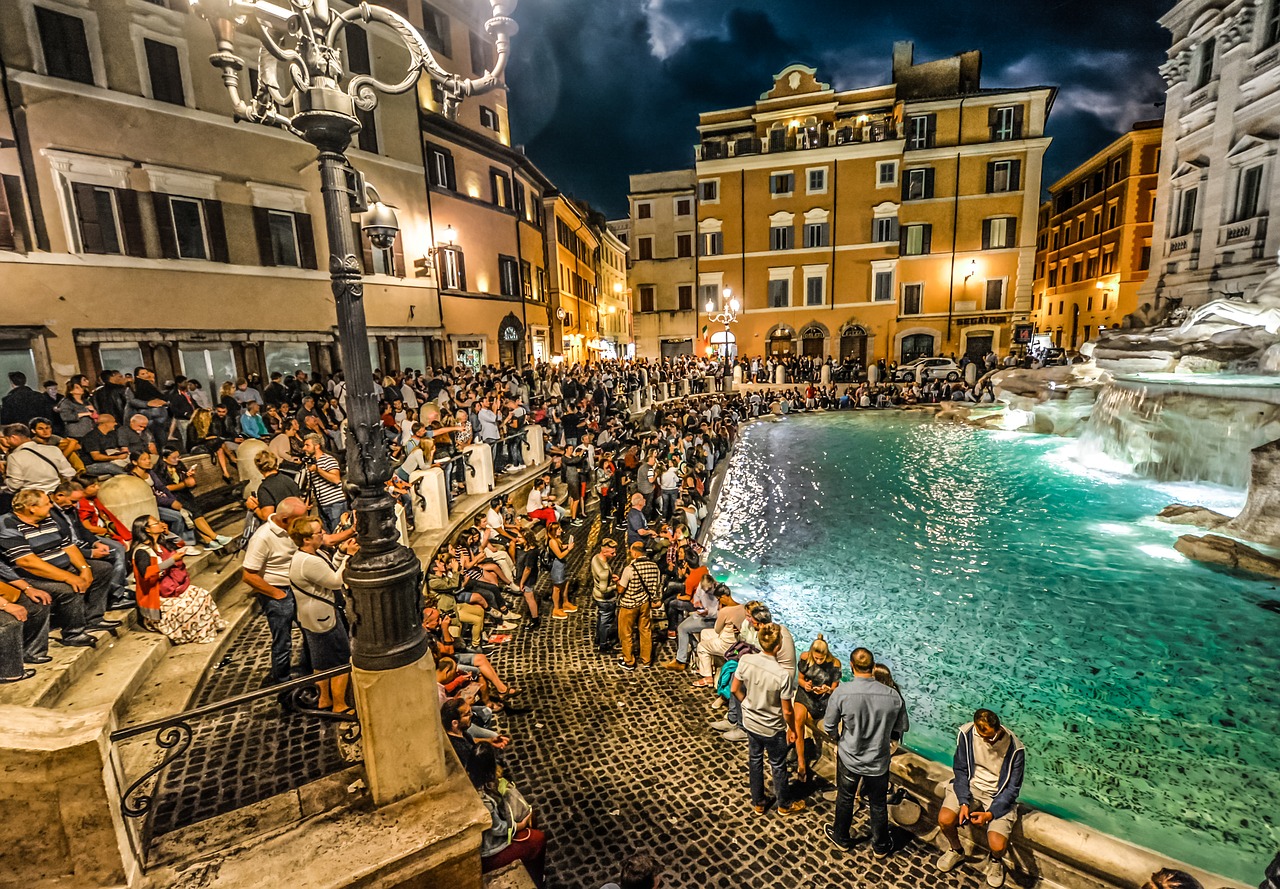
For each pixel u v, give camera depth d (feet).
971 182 116.06
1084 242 132.05
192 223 53.93
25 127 44.21
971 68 119.65
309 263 62.54
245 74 56.49
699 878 14.01
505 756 18.16
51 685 15.21
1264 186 64.80
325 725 15.92
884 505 47.60
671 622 26.25
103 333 48.14
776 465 62.44
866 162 117.60
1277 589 29.40
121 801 10.38
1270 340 53.26
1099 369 69.26
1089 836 13.61
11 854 9.58
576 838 15.12
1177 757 18.70
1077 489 48.29
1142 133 111.24
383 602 11.43
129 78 49.44
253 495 26.55
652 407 81.46
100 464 25.72
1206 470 46.06
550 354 110.93
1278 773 17.84
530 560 29.04
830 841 15.08
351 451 11.09
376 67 68.85
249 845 11.18
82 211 47.16
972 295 119.24
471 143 84.64
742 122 124.98
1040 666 24.06
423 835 11.35
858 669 14.42
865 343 124.47
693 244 134.31
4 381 43.91
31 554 16.30
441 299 79.46
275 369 60.18
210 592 22.91
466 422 42.04
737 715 19.03
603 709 20.62
